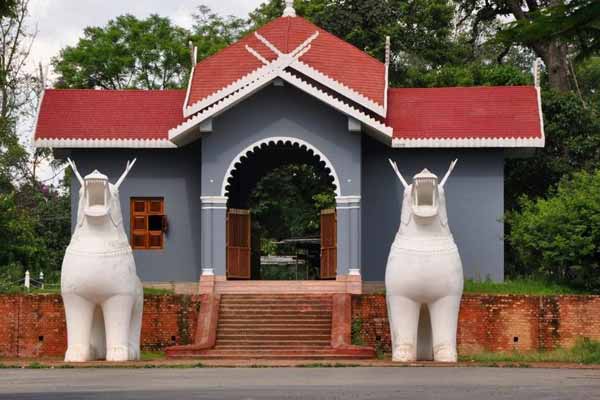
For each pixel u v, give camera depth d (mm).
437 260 28391
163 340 33281
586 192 35438
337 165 35375
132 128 37750
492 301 32438
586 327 32062
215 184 35531
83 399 18031
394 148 37281
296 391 19391
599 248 34031
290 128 35562
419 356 29703
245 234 37031
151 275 37906
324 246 36562
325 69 36344
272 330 32281
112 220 28953
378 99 35688
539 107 37500
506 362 28656
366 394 18766
